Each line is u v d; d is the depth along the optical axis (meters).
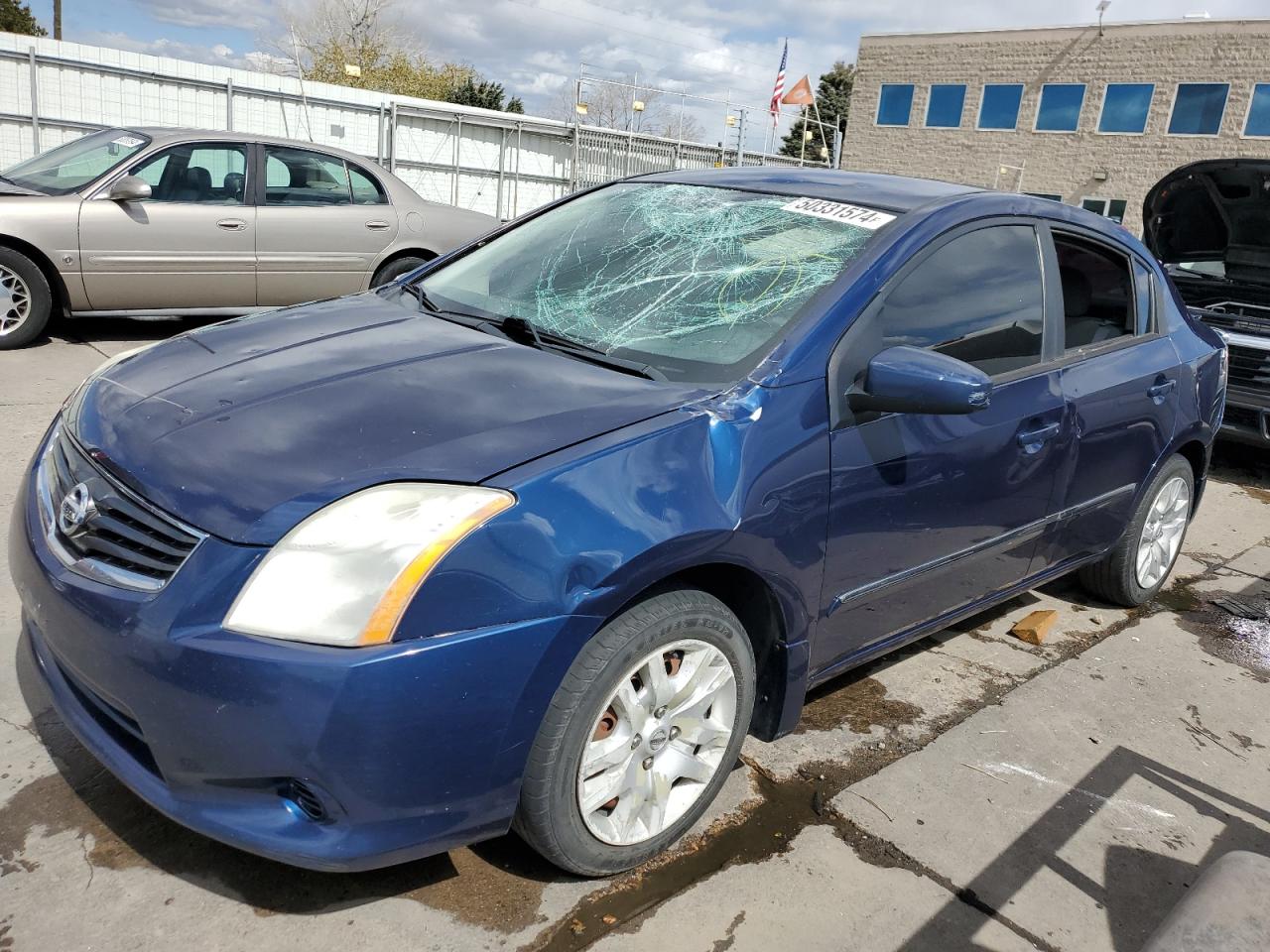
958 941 2.23
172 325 8.00
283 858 1.86
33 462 2.50
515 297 3.01
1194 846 2.69
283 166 7.44
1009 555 3.24
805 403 2.40
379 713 1.78
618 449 2.10
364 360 2.49
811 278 2.67
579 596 1.94
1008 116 30.92
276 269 7.41
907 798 2.72
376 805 1.85
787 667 2.50
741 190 3.23
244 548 1.86
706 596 2.24
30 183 7.04
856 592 2.64
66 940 1.96
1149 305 3.85
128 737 2.05
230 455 2.04
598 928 2.13
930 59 32.19
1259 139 26.64
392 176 7.99
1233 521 5.73
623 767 2.20
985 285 2.99
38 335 6.77
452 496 1.92
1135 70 28.31
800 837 2.50
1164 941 1.76
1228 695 3.57
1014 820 2.69
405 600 1.81
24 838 2.22
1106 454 3.51
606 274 2.97
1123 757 3.08
